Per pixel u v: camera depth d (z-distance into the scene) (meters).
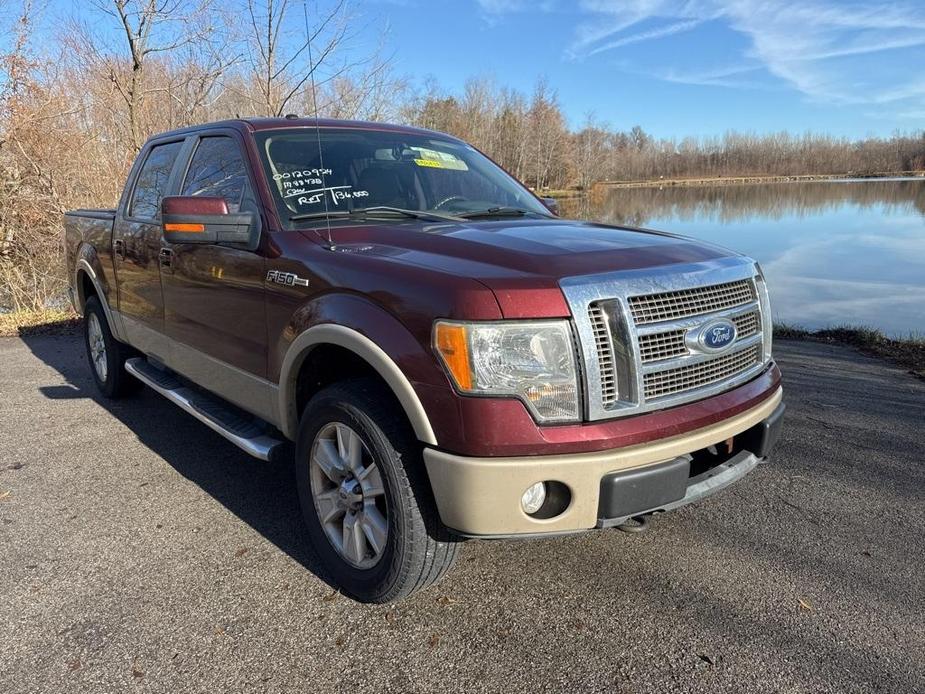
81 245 5.36
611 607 2.59
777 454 4.07
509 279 2.19
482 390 2.11
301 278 2.71
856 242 18.45
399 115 12.72
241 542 3.10
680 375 2.39
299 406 2.95
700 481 2.47
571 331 2.16
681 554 2.97
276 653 2.34
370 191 3.40
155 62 11.68
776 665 2.26
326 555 2.74
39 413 5.00
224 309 3.27
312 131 3.58
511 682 2.20
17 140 10.63
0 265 10.59
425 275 2.29
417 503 2.35
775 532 3.16
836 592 2.67
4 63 10.66
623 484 2.17
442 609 2.59
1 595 2.68
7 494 3.60
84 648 2.37
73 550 3.03
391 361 2.28
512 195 3.97
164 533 3.18
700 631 2.44
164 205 2.83
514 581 2.77
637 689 2.16
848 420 4.64
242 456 4.14
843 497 3.51
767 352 2.88
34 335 8.15
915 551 2.98
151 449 4.25
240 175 3.35
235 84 11.53
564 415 2.16
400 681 2.21
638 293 2.27
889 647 2.34
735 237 20.09
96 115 11.68
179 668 2.27
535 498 2.22
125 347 5.01
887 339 7.05
